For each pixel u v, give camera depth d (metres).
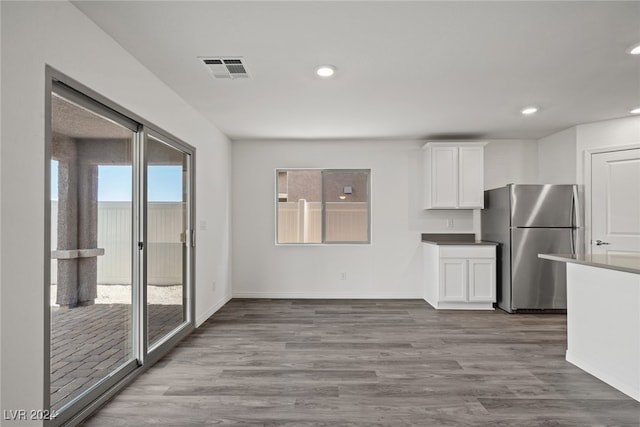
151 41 2.35
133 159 2.71
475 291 4.59
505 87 3.21
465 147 4.87
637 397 2.27
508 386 2.47
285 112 3.91
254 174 5.34
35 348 1.69
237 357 2.99
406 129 4.69
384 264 5.29
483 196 4.89
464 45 2.43
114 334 2.49
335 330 3.73
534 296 4.40
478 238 5.27
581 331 2.77
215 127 4.50
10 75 1.54
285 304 4.89
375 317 4.24
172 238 3.35
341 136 5.07
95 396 2.20
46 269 1.76
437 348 3.21
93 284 2.28
